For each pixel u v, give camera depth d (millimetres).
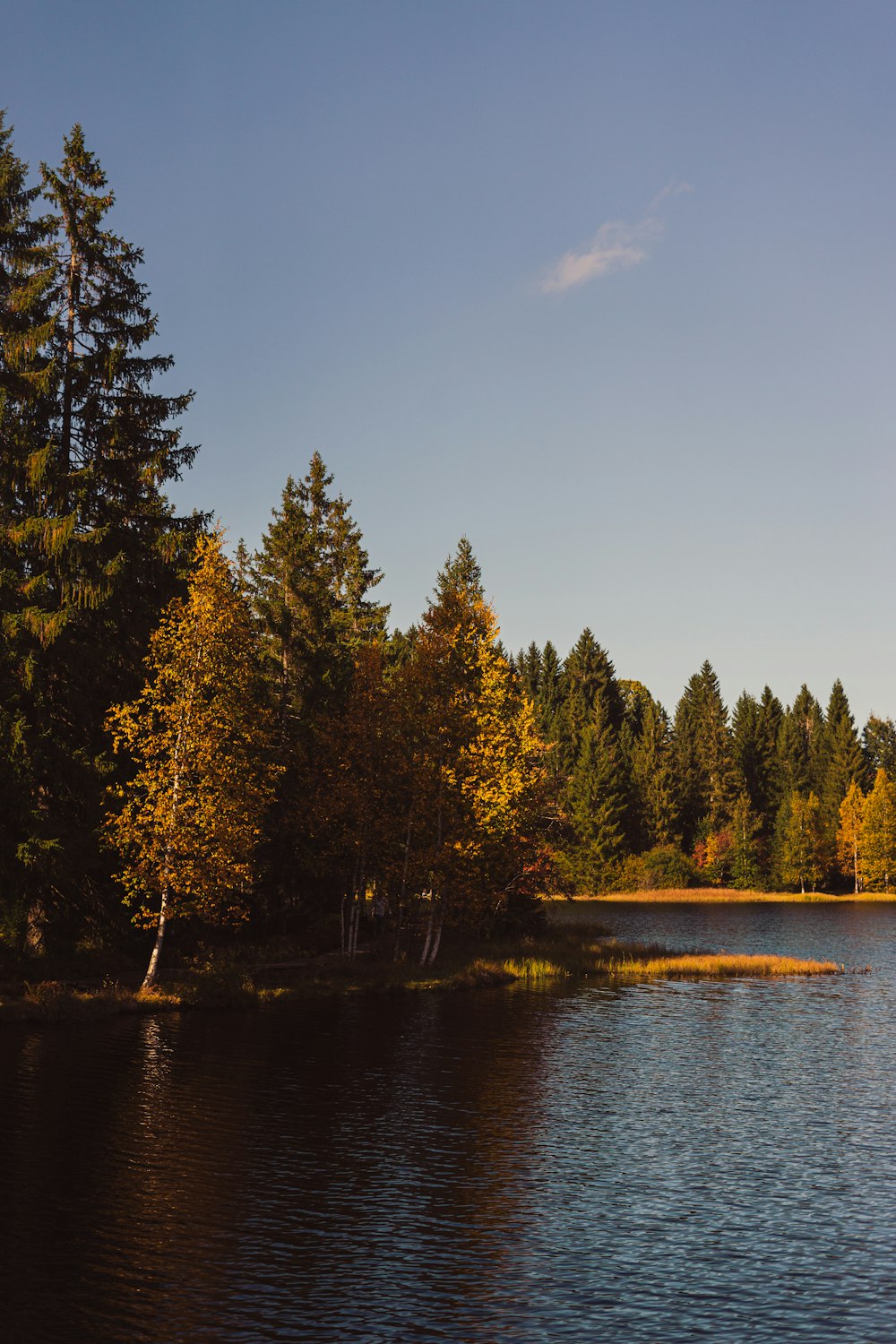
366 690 40969
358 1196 14812
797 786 127688
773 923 74750
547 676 138875
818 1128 19156
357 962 38500
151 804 30141
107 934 33500
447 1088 21406
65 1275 11891
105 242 32219
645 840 120812
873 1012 33344
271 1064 22781
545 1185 15625
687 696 141125
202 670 30203
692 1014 32312
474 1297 11703
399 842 41031
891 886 115125
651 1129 18891
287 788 42188
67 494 30719
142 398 32750
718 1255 13109
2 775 28312
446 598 42438
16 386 30031
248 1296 11539
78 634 31500
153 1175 15312
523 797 42375
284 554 49781
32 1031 24953
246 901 40844
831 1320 11375
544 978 40938
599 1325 11133
